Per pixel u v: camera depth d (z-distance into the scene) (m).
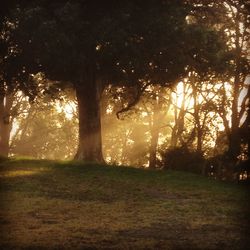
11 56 25.19
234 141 24.80
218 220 12.73
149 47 25.48
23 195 15.69
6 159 25.00
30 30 23.12
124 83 28.73
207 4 29.19
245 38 35.69
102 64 27.12
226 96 39.81
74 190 17.16
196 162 27.83
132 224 12.03
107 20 23.36
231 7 32.97
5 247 9.34
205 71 27.84
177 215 13.36
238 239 10.54
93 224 11.90
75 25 23.03
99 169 22.36
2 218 12.17
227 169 24.42
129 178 20.34
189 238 10.64
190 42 26.23
